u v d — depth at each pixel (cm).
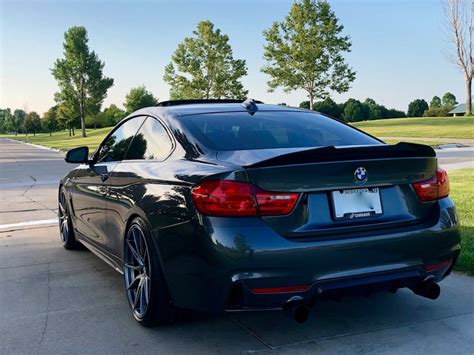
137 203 338
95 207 445
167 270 305
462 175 1086
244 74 4884
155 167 342
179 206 294
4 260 533
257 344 314
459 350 299
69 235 560
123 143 427
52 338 331
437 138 2848
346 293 286
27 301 404
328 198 286
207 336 328
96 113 7662
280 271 269
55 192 1122
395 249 293
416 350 300
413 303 377
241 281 268
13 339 330
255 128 357
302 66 4100
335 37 4075
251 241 267
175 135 350
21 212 845
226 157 304
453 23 5006
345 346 308
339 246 278
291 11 4112
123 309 383
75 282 453
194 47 4822
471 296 390
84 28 7350
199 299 286
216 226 272
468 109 5275
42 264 516
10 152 3781
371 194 299
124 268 377
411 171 308
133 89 9625
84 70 7388
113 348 313
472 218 621
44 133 14062
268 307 274
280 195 275
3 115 17388
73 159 465
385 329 331
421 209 314
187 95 4838
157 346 315
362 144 358
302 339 319
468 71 5128
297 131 363
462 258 452
